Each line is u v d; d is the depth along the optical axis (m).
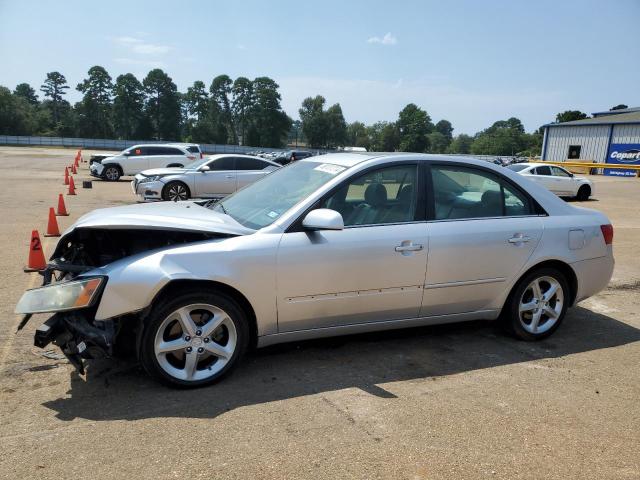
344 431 3.07
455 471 2.74
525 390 3.70
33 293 3.31
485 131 170.38
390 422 3.20
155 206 4.34
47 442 2.87
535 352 4.42
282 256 3.64
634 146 39.22
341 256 3.80
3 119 104.88
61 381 3.61
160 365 3.45
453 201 4.31
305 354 4.20
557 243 4.57
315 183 4.09
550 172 20.80
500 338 4.71
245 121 114.50
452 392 3.63
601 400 3.59
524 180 4.66
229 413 3.24
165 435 2.97
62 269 3.58
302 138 140.38
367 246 3.87
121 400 3.36
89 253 3.91
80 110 113.44
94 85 111.38
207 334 3.55
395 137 122.88
